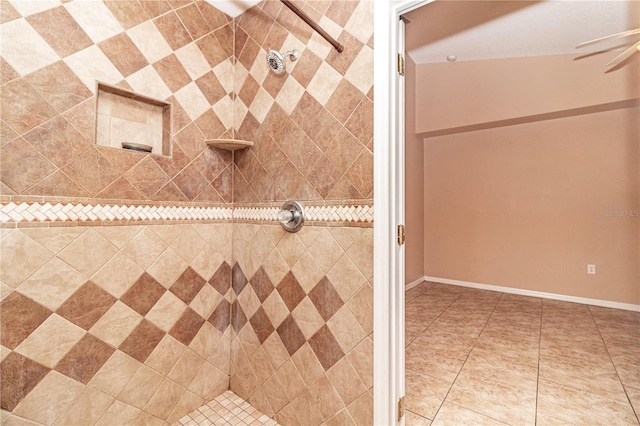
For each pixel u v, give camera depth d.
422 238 4.44
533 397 1.67
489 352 2.21
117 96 1.34
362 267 1.21
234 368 1.70
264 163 1.57
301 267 1.40
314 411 1.34
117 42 1.28
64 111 1.14
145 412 1.37
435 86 3.83
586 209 3.35
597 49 2.89
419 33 2.78
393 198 1.17
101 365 1.24
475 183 4.08
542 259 3.62
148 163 1.38
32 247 1.07
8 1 1.02
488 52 3.22
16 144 1.04
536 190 3.65
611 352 2.20
